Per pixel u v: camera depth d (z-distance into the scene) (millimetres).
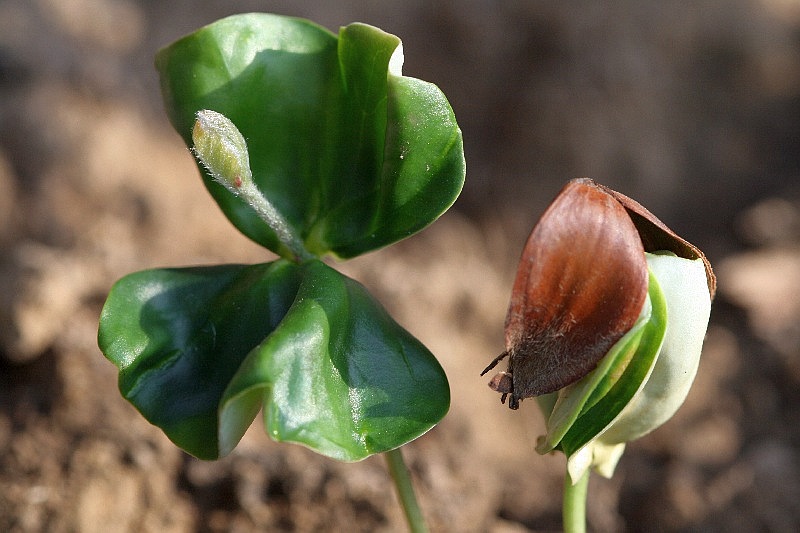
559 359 154
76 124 343
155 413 162
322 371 157
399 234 165
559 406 157
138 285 167
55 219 324
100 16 384
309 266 165
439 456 244
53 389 238
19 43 355
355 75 166
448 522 230
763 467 255
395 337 163
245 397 153
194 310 167
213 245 331
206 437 160
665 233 156
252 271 168
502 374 155
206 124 158
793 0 520
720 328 333
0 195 327
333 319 160
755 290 340
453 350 295
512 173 409
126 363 163
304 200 171
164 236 327
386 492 220
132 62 379
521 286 151
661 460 274
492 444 275
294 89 170
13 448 226
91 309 259
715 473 266
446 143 161
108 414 231
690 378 160
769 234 391
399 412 159
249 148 170
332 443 155
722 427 290
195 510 219
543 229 150
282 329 156
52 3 375
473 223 395
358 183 168
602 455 166
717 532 242
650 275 154
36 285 244
